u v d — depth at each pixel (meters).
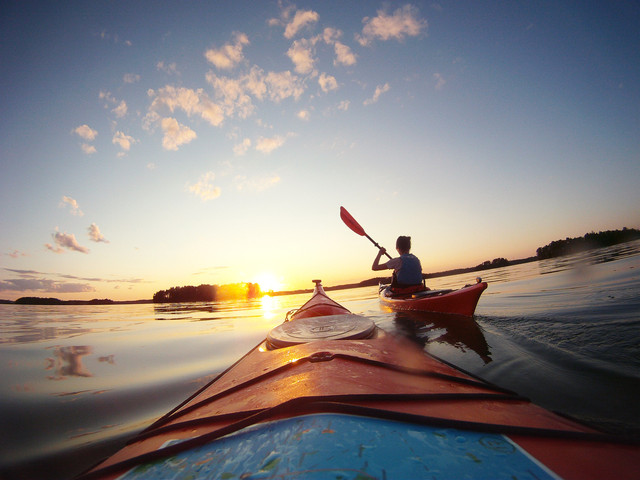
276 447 0.79
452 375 1.69
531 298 5.79
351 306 8.68
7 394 2.69
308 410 0.95
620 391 1.82
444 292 4.67
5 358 4.24
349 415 0.91
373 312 6.29
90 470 1.07
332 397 1.03
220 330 6.54
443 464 0.72
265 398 1.23
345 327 2.62
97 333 6.80
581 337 2.81
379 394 1.08
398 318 4.92
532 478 0.70
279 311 11.07
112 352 4.52
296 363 1.60
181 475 0.79
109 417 2.17
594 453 0.83
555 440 0.89
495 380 2.20
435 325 4.17
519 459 0.78
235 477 0.70
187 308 17.39
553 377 2.14
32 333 7.02
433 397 1.17
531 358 2.54
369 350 1.93
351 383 1.22
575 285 6.75
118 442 1.80
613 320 3.15
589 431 1.04
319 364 1.51
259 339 5.14
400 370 1.53
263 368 1.85
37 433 1.93
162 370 3.39
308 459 0.70
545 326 3.36
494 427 0.90
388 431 0.84
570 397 1.84
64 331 7.36
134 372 3.35
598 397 1.79
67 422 2.10
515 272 16.53
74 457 1.64
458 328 3.83
